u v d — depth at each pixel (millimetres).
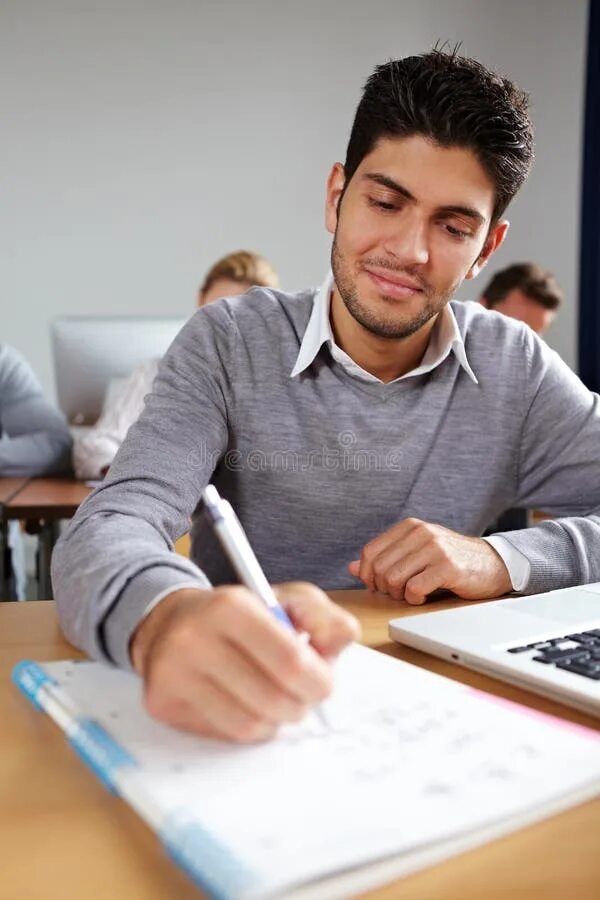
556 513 1308
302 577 1213
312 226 4738
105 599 638
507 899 402
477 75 987
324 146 4711
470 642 723
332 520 1206
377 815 436
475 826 432
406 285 1038
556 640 727
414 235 1011
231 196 4652
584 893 407
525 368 1269
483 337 1271
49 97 4449
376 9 4688
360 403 1189
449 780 475
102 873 421
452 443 1230
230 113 4613
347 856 396
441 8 4719
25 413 2480
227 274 2625
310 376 1186
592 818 469
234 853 396
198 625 526
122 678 628
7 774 521
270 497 1191
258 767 491
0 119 4418
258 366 1172
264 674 512
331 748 516
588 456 1254
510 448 1268
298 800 452
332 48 4676
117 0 4465
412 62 998
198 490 1032
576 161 4551
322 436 1184
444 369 1229
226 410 1163
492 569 951
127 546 717
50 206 4492
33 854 438
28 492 2127
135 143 4543
